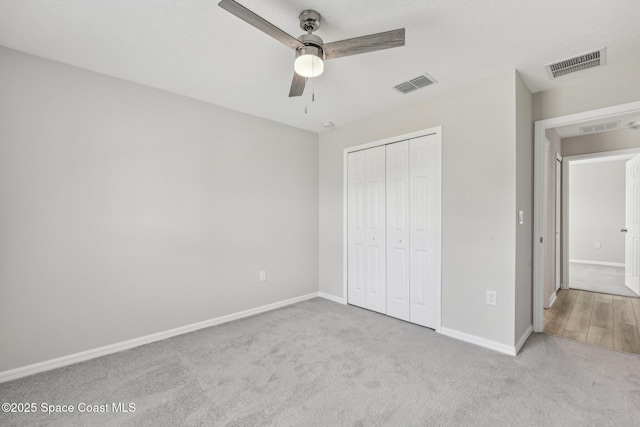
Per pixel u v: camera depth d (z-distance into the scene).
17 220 2.10
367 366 2.22
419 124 3.03
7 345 2.06
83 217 2.36
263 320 3.21
